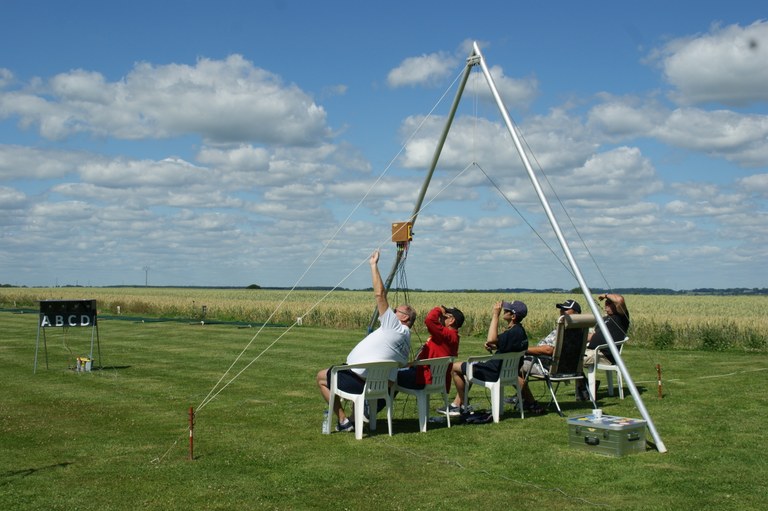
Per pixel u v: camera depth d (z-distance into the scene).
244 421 8.99
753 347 17.67
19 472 6.61
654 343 18.52
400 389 8.32
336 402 8.34
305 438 7.95
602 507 5.39
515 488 5.91
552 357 9.12
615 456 6.89
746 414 8.97
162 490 6.00
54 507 5.58
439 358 8.20
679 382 11.80
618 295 10.41
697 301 58.44
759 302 55.06
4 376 13.34
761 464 6.58
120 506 5.59
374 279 8.15
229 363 15.40
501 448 7.29
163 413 9.59
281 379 12.87
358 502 5.62
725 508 5.33
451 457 6.98
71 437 8.10
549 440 7.63
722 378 12.25
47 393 11.34
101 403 10.41
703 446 7.27
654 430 7.13
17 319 31.30
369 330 10.06
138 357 16.64
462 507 5.45
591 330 11.60
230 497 5.79
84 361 14.13
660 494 5.70
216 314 33.66
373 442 7.69
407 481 6.18
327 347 18.84
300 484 6.13
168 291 92.44
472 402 10.17
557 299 53.00
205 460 6.99
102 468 6.73
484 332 22.42
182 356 16.84
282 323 29.42
